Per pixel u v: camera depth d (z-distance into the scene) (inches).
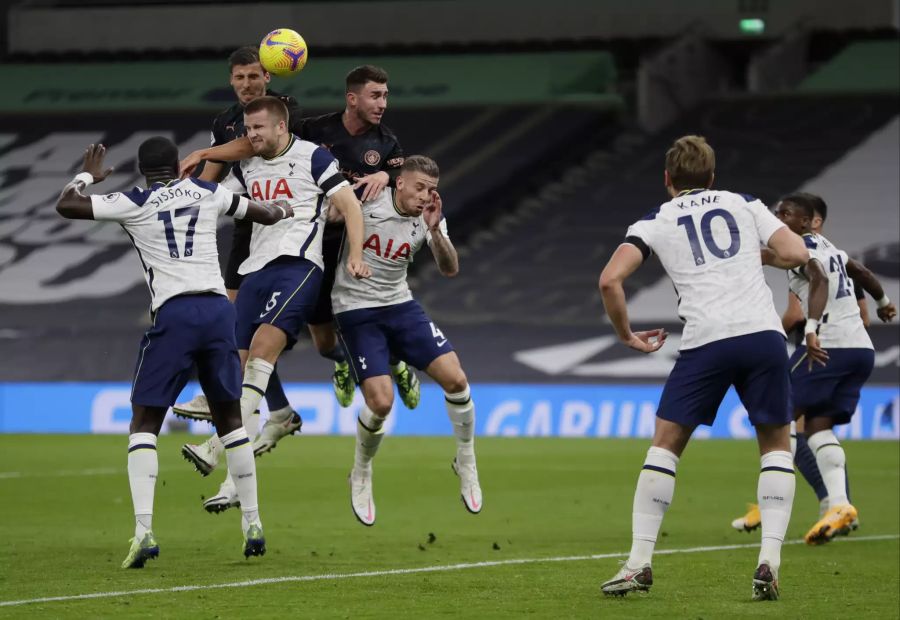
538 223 2316.7
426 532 812.0
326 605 528.4
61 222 2338.8
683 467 1275.8
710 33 2413.9
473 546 739.4
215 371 631.8
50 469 1247.5
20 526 828.0
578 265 2185.0
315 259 708.7
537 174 2410.2
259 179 705.0
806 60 2461.9
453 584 589.3
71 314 2129.7
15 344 1937.7
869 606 536.4
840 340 791.7
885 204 2182.6
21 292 2186.3
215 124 757.3
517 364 1881.2
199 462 685.9
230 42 2566.4
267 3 2546.8
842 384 796.6
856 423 1640.0
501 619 499.2
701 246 548.1
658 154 2399.1
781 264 553.9
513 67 2495.1
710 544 752.3
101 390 1811.0
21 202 2373.3
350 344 723.4
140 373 623.8
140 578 597.3
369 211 704.4
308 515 905.5
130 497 1010.7
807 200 810.8
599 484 1132.5
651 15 2417.6
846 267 808.9
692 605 534.3
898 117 2341.3
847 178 2242.9
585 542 761.6
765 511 550.3
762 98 2437.3
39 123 2517.2
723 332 539.8
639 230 552.4
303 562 663.8
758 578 542.0
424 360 726.5
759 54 2464.3
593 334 1908.2
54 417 1814.7
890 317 840.3
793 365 800.3
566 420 1732.3
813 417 794.8
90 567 635.5
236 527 829.8
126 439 1640.0
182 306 621.9
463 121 2415.1
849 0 2331.4
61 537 770.2
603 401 1726.1
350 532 808.9
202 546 731.4
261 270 709.9
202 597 543.5
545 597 553.3
